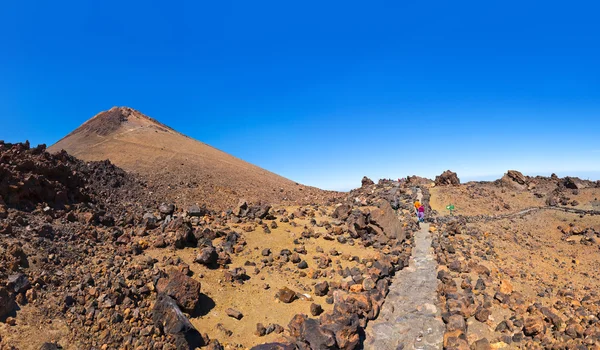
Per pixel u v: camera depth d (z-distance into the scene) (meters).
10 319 12.83
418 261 27.97
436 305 21.19
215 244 24.39
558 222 43.84
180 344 14.88
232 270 21.30
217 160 64.06
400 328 19.03
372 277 22.84
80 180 28.25
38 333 12.92
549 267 29.05
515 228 40.00
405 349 17.44
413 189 52.72
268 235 27.56
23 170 22.28
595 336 16.72
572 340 16.61
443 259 27.11
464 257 27.55
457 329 17.84
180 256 21.59
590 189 53.59
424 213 41.06
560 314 19.98
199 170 51.84
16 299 13.69
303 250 25.91
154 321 15.59
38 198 21.44
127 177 37.97
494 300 20.70
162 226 24.77
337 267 24.53
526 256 30.81
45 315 13.74
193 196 39.50
